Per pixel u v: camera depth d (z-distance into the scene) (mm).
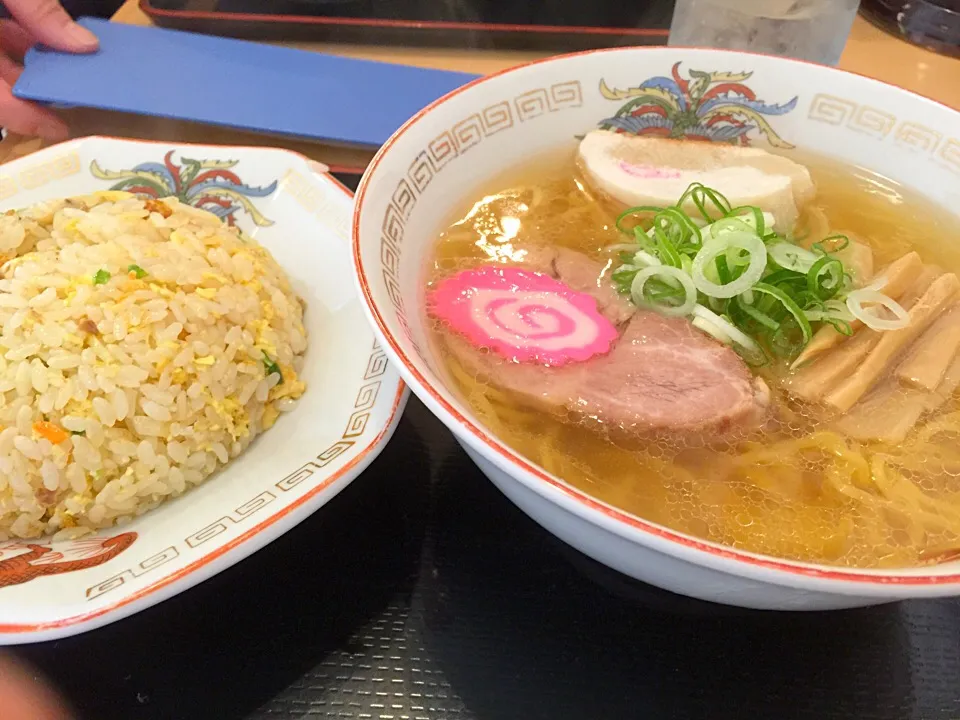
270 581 197
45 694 177
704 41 321
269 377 228
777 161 265
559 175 271
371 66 334
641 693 181
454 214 244
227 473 214
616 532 145
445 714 178
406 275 212
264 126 302
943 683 184
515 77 254
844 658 187
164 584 173
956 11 349
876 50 359
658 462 200
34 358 208
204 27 365
